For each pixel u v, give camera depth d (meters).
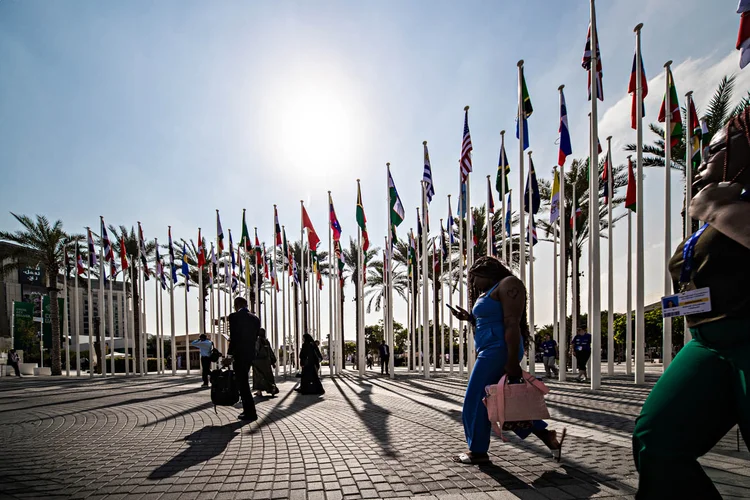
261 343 13.34
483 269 4.49
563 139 15.52
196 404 11.19
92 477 4.44
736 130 1.98
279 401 11.86
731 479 3.90
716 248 1.89
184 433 6.91
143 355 33.56
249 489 4.00
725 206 1.84
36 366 41.94
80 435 6.88
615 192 26.92
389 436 6.44
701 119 16.48
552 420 7.75
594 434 6.29
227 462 4.97
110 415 9.31
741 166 1.92
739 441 5.27
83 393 15.70
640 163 14.75
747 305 1.80
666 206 15.24
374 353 64.25
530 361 17.81
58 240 38.09
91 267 33.56
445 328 57.81
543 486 3.89
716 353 1.91
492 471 4.36
